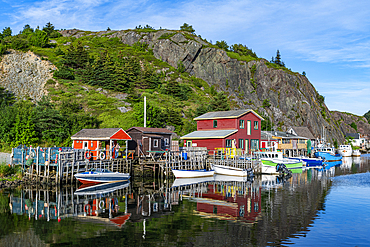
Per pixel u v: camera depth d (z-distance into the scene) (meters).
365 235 16.98
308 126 144.00
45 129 54.56
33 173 33.56
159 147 46.47
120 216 20.34
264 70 153.00
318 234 17.09
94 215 20.53
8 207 22.45
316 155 79.56
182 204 24.16
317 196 28.12
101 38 158.50
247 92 146.12
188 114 85.75
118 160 38.53
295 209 22.84
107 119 67.06
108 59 96.69
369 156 109.25
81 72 96.44
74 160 32.66
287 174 46.00
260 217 20.47
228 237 16.39
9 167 34.94
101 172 34.06
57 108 68.81
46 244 15.20
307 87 168.00
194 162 43.78
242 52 180.75
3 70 86.00
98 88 87.19
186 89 113.69
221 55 151.00
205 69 147.75
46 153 32.09
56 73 88.75
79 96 78.88
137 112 68.38
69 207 22.67
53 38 143.00
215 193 29.33
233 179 40.31
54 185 31.86
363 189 32.41
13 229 17.44
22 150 34.25
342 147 107.94
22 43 101.12
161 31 161.88
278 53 191.88
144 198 26.44
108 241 15.65
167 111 76.62
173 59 146.38
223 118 55.97
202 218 20.03
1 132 52.00
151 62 135.88
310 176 45.25
